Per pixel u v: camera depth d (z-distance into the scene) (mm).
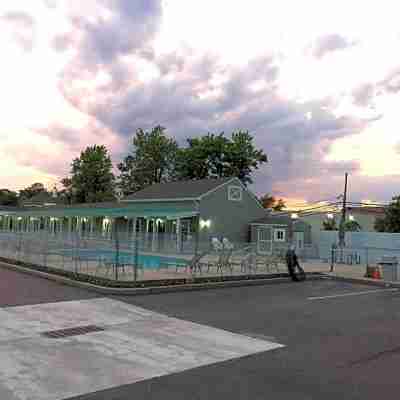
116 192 63938
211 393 4938
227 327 8406
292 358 6465
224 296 12438
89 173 63250
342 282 17594
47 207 54500
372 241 27047
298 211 50219
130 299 11219
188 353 6512
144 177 58531
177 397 4785
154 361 6055
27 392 4766
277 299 12266
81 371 5512
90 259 16781
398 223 42875
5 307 9414
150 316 9156
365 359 6512
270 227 34375
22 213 47312
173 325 8375
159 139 58688
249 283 15336
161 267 19047
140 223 39312
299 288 15023
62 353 6238
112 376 5379
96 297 11180
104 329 7809
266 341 7430
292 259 17141
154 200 37562
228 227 34812
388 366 6176
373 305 11844
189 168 52688
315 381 5461
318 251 27688
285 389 5145
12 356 6023
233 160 51875
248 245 19672
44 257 17344
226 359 6281
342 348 7137
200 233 32906
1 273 15539
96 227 46000
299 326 8734
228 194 34969
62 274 14625
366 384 5398
